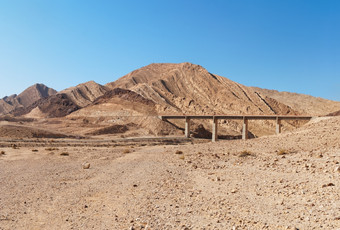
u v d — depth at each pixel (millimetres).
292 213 9492
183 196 12977
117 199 13195
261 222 8914
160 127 150000
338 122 37281
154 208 11273
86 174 20938
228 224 8977
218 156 27094
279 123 127562
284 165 18688
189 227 8938
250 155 26016
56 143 82312
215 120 139625
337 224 8023
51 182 17844
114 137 122938
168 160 27391
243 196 12203
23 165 27297
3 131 93250
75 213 11227
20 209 11898
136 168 23094
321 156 20203
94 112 196500
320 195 11023
